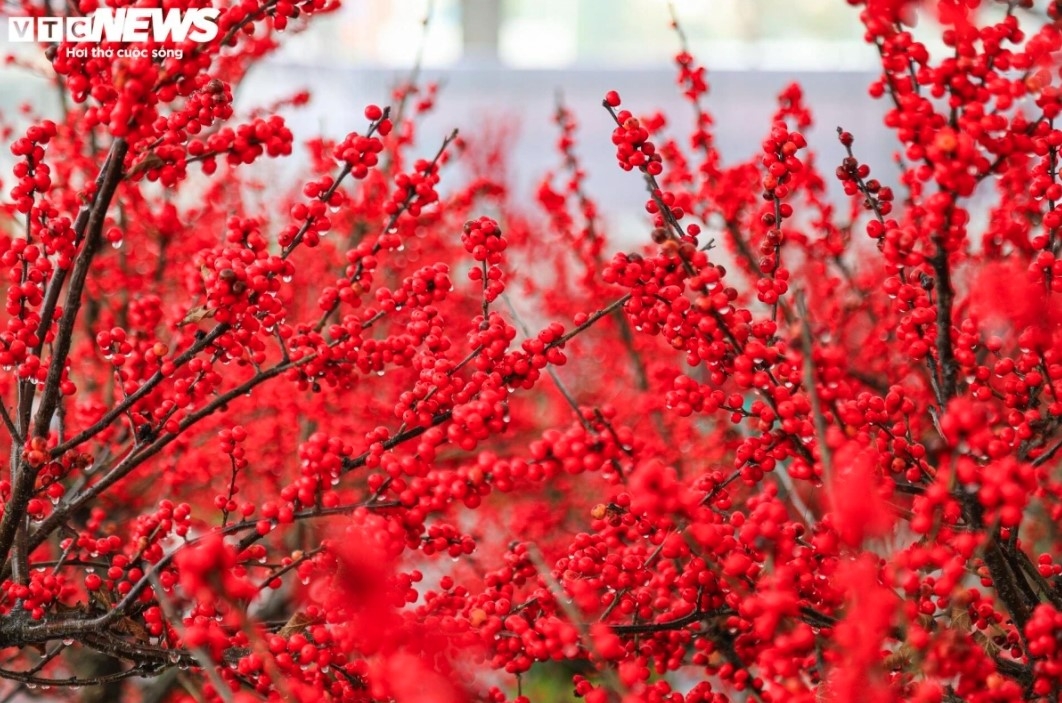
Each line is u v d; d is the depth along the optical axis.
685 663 1.90
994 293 1.76
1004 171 1.70
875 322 2.17
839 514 1.65
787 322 1.90
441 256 2.39
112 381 2.12
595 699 1.68
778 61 4.15
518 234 2.54
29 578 1.81
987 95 1.67
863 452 1.70
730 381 2.37
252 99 3.54
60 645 1.88
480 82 4.09
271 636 1.76
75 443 1.78
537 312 2.72
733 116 3.95
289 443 2.23
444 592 1.82
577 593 1.70
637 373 2.25
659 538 1.76
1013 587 1.72
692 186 2.10
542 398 2.63
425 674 1.65
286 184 2.79
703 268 1.72
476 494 1.72
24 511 1.78
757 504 1.76
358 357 1.79
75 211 1.97
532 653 1.72
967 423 1.63
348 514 1.77
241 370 2.14
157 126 1.75
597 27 4.60
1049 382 1.75
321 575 1.79
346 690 1.75
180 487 2.07
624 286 1.75
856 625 1.64
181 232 2.18
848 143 1.78
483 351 1.76
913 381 2.03
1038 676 1.68
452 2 4.48
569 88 4.10
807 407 1.72
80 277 1.75
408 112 3.80
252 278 1.73
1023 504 1.62
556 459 1.69
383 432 1.79
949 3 1.68
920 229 1.72
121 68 1.67
